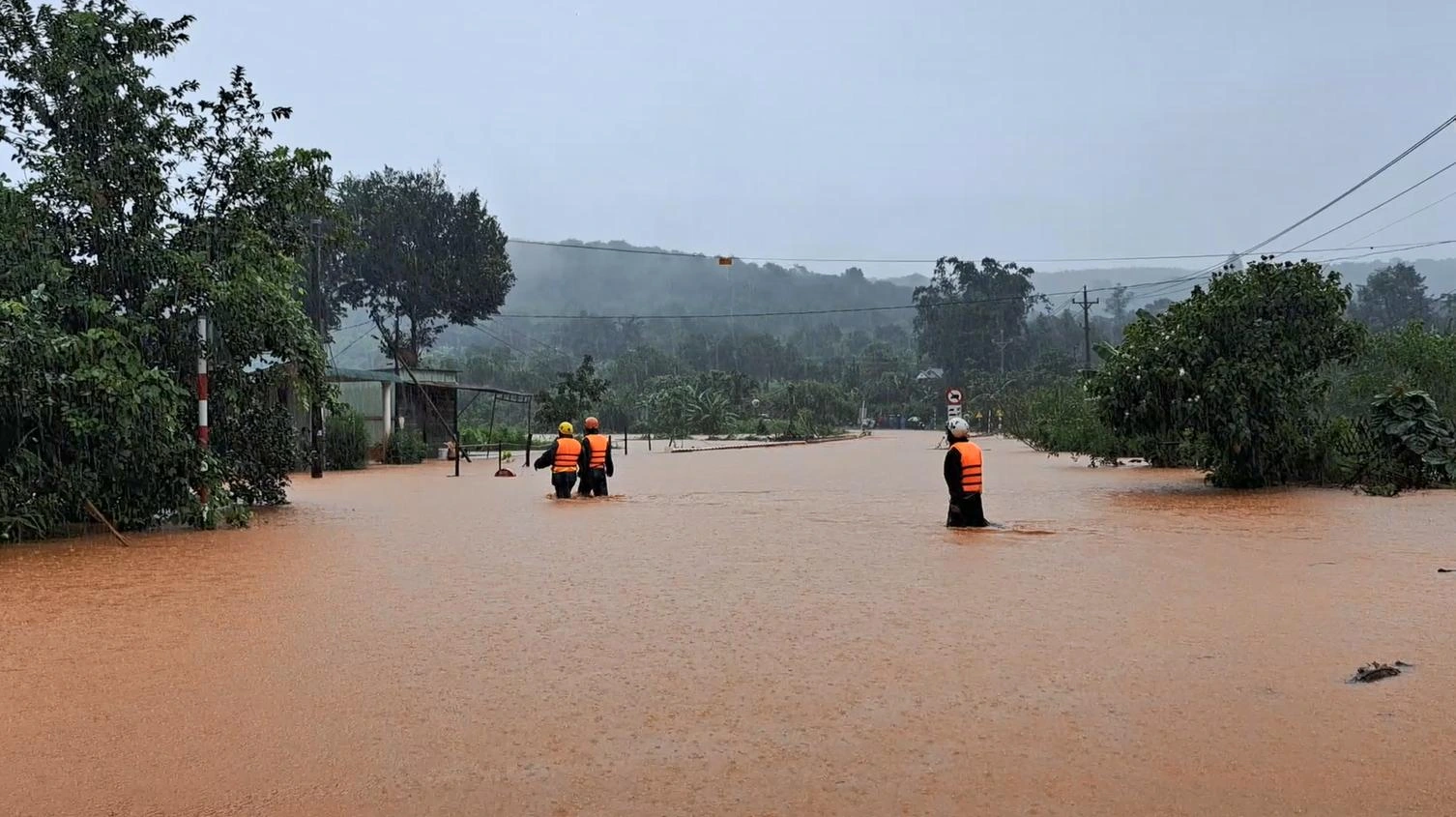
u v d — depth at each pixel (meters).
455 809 3.61
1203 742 4.20
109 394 11.43
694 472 24.33
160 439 12.23
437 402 35.94
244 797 3.76
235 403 14.79
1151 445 23.22
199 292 13.53
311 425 24.80
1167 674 5.23
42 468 11.55
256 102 14.49
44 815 3.62
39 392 11.23
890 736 4.32
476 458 33.03
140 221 13.41
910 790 3.72
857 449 41.09
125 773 4.01
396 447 29.75
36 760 4.18
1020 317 104.94
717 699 4.89
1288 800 3.60
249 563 9.64
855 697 4.90
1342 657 5.51
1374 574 8.14
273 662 5.71
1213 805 3.55
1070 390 35.09
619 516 13.77
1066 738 4.27
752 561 9.44
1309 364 16.69
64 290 12.46
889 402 98.06
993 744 4.20
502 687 5.15
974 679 5.19
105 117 13.10
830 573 8.65
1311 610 6.76
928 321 105.06
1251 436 16.05
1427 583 7.73
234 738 4.41
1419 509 13.09
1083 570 8.59
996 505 14.66
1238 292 16.56
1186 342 16.27
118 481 12.09
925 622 6.60
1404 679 5.07
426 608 7.25
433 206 47.22
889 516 13.49
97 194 12.88
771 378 122.88
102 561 9.84
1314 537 10.55
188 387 13.88
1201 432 16.72
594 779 3.88
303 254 16.50
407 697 4.99
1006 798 3.64
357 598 7.71
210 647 6.11
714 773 3.92
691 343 128.75
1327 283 16.53
